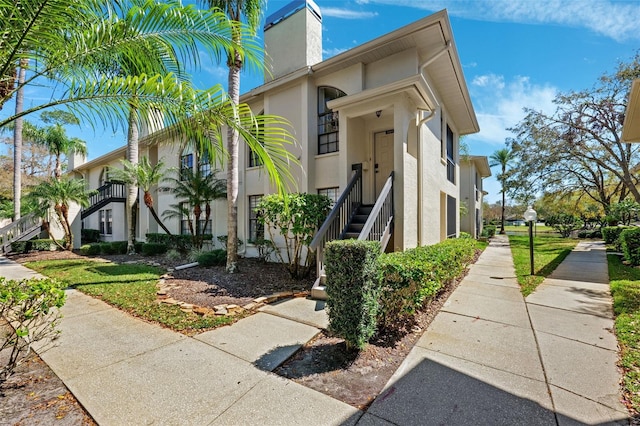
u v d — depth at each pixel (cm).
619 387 259
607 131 1433
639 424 214
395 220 674
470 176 1927
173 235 1230
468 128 1331
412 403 241
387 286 367
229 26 369
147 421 219
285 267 759
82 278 695
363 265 309
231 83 737
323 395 252
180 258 1023
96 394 252
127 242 1241
